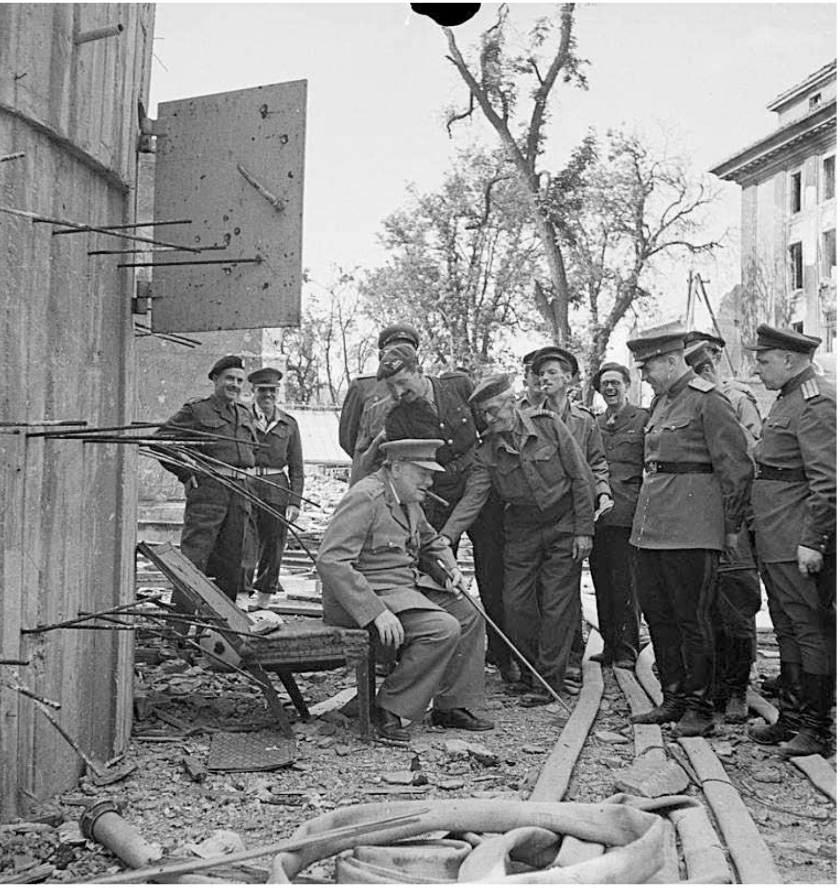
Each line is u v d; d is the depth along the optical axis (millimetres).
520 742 5195
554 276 27375
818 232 25609
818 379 4922
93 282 4406
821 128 25266
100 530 4508
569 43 25922
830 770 4504
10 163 3789
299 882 3287
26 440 3867
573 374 6809
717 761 4617
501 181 28297
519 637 6273
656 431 5375
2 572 3748
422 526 5602
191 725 5297
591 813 3629
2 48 3699
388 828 3496
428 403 6176
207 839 3713
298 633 5059
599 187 27312
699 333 6359
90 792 4211
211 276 4934
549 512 6145
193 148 4988
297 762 4746
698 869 3414
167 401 13680
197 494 7504
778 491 4922
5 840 3668
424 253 29531
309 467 24906
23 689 3486
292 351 46062
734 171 27250
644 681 6395
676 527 5215
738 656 5598
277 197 4824
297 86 4812
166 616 4254
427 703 5160
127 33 4582
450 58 26203
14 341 3812
